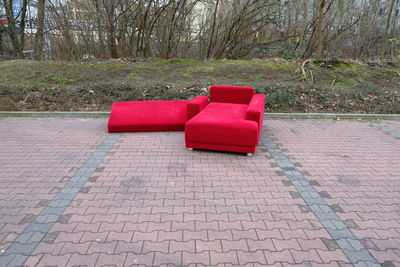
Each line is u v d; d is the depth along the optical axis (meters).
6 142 5.23
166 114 5.93
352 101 7.82
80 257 2.45
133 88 8.20
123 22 11.52
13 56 13.00
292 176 4.00
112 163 4.36
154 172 4.07
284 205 3.27
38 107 7.37
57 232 2.76
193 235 2.74
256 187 3.68
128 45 12.07
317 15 11.58
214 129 4.63
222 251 2.54
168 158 4.56
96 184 3.71
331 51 11.99
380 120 7.01
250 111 4.70
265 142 5.38
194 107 5.49
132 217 3.01
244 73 9.41
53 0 11.16
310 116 7.09
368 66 10.22
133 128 5.81
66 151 4.83
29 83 8.39
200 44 12.42
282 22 12.27
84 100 7.73
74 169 4.14
